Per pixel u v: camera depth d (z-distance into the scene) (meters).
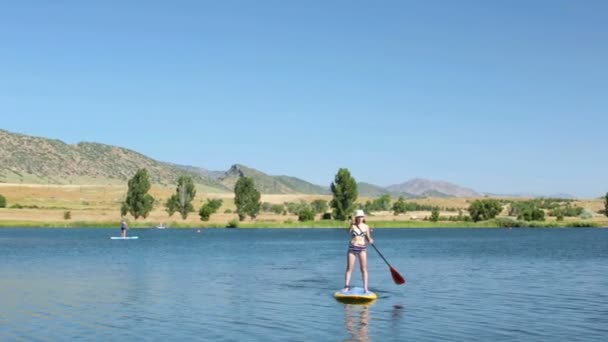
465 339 17.31
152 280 32.62
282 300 24.80
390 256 54.72
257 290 28.16
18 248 66.69
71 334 17.89
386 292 27.52
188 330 18.48
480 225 164.75
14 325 19.23
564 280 33.25
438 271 38.84
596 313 21.72
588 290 28.55
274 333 18.05
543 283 31.67
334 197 145.62
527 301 24.69
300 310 22.22
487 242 86.00
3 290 28.09
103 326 19.08
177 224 146.00
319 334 17.92
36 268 40.41
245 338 17.34
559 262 46.97
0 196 184.12
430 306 23.25
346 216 144.50
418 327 19.02
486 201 171.88
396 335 17.81
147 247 69.50
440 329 18.72
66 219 150.50
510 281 32.59
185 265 43.06
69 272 37.38
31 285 30.16
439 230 152.62
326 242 84.31
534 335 17.89
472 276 35.41
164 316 20.91
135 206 145.38
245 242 83.75
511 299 25.23
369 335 17.81
